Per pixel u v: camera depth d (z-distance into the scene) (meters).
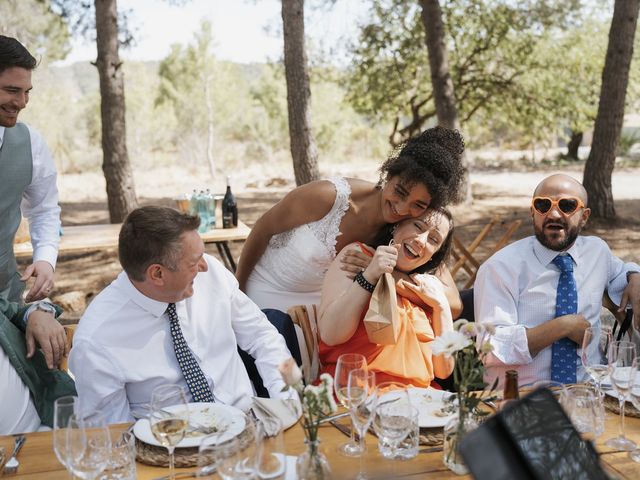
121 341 2.36
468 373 1.76
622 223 10.84
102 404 2.35
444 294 2.88
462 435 1.78
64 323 6.54
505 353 2.89
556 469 1.31
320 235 3.26
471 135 18.20
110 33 9.13
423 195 2.74
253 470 1.49
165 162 27.11
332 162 26.48
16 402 2.54
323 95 25.66
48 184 3.13
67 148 24.95
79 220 13.72
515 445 1.31
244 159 28.02
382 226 3.18
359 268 2.75
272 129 27.78
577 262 3.10
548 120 15.12
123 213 9.48
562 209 2.97
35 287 2.86
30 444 1.99
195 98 27.44
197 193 6.25
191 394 2.40
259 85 28.11
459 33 14.10
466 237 10.73
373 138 27.31
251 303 2.69
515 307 3.06
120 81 9.34
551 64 14.65
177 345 2.40
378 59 14.39
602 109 10.62
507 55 14.34
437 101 11.06
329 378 1.60
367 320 2.52
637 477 1.81
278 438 1.59
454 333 1.72
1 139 2.86
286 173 25.22
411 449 1.88
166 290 2.31
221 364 2.54
